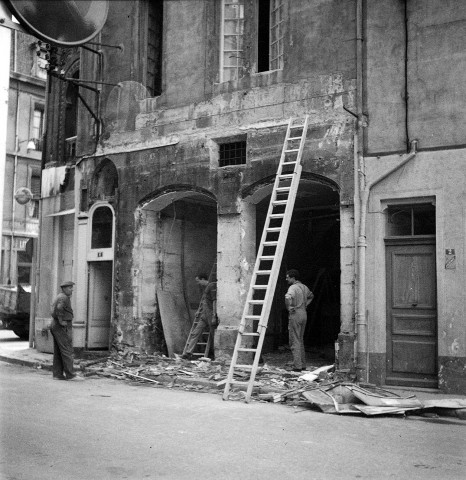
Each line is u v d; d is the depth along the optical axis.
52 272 16.38
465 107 10.16
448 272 10.01
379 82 10.95
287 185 11.92
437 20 10.54
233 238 12.45
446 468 5.52
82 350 14.66
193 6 13.59
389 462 5.70
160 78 14.95
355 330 10.65
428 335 10.28
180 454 5.88
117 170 14.43
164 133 13.70
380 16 11.06
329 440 6.65
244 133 12.44
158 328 14.20
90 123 15.41
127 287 13.95
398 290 10.60
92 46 15.38
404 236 10.58
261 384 10.21
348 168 11.02
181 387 10.62
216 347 12.34
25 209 35.81
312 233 16.23
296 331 11.51
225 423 7.50
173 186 13.46
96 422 7.45
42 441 6.33
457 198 10.06
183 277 14.86
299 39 11.95
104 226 15.11
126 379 11.62
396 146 10.68
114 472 5.20
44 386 10.63
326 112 11.41
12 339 22.45
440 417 8.25
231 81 12.82
